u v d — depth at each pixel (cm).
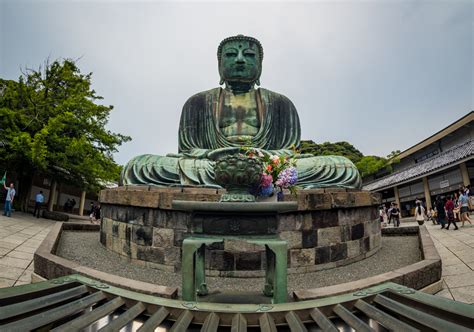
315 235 619
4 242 852
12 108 2031
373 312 280
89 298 308
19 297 307
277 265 337
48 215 1980
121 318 265
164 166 769
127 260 670
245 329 260
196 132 1005
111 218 754
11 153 1894
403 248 827
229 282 545
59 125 1916
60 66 2264
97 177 2262
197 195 614
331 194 643
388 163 3431
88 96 2314
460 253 772
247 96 1059
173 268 597
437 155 2748
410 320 278
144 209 652
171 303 301
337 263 638
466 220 1581
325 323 262
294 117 1040
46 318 256
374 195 758
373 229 762
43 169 1977
